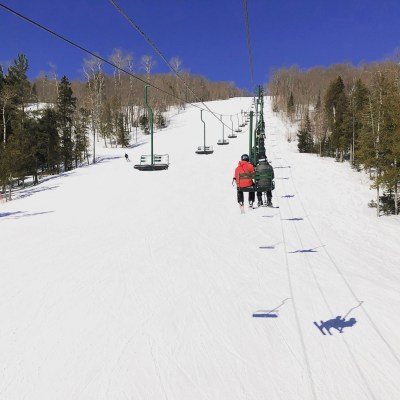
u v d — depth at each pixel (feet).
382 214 90.99
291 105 377.71
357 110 188.03
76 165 204.03
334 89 280.51
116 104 312.29
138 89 382.42
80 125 217.36
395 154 94.38
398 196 101.45
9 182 134.51
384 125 101.81
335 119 232.12
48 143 184.14
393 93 107.65
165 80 416.05
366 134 108.27
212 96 542.16
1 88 195.93
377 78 133.08
